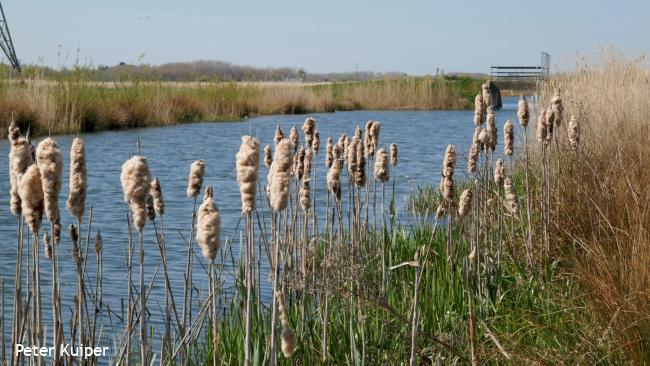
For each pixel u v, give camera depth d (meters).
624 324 5.89
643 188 8.70
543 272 8.11
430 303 7.11
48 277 9.17
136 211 3.87
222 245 10.44
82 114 29.80
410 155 25.91
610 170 9.27
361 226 8.09
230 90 45.00
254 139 3.85
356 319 6.43
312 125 7.49
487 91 8.41
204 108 40.81
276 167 3.80
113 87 34.97
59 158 3.75
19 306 4.40
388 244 8.04
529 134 14.99
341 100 57.47
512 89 62.16
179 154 24.41
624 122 12.88
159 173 20.33
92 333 4.74
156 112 35.69
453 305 7.19
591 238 8.16
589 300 6.65
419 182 18.52
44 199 3.77
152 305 7.96
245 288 6.60
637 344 5.71
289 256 6.59
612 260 6.86
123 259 10.30
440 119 45.97
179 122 37.75
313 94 53.31
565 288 7.69
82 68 30.42
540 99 15.47
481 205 8.88
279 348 5.71
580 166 9.99
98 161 21.92
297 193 6.73
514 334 6.55
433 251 7.74
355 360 5.63
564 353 6.14
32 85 28.33
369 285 6.66
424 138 32.81
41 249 10.53
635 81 15.30
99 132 30.28
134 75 37.22
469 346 6.39
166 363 5.04
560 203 9.16
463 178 16.42
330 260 6.42
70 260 9.91
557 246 8.71
